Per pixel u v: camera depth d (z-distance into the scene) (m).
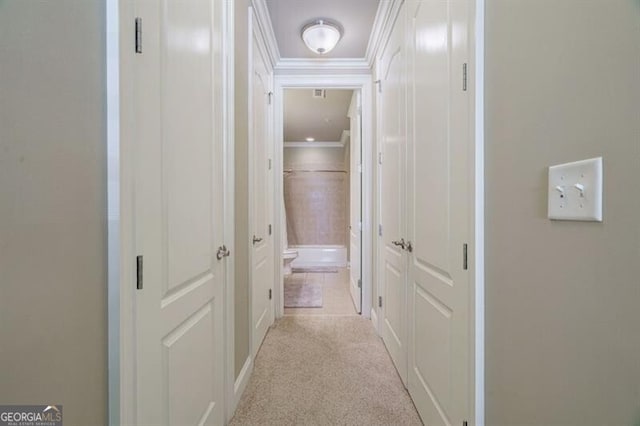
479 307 1.01
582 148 0.61
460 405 1.12
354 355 2.25
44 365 0.57
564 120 0.65
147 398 0.87
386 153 2.37
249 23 1.97
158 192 0.92
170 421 1.00
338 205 6.07
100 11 0.70
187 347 1.12
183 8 1.08
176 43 1.03
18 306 0.53
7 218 0.51
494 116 0.93
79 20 0.64
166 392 0.97
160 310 0.94
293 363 2.14
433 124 1.39
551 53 0.69
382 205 2.48
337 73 2.96
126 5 0.77
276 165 2.96
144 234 0.85
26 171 0.54
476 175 1.01
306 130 5.27
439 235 1.31
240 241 1.80
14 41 0.51
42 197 0.57
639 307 0.50
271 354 2.27
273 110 2.95
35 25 0.55
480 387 1.01
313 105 4.07
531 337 0.77
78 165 0.64
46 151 0.57
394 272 2.11
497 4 0.91
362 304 3.09
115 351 0.74
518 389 0.83
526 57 0.78
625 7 0.52
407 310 1.79
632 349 0.51
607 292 0.56
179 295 1.07
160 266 0.93
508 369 0.87
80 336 0.65
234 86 1.65
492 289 0.95
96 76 0.69
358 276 3.20
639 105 0.50
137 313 0.82
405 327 1.83
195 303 1.19
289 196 6.08
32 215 0.55
